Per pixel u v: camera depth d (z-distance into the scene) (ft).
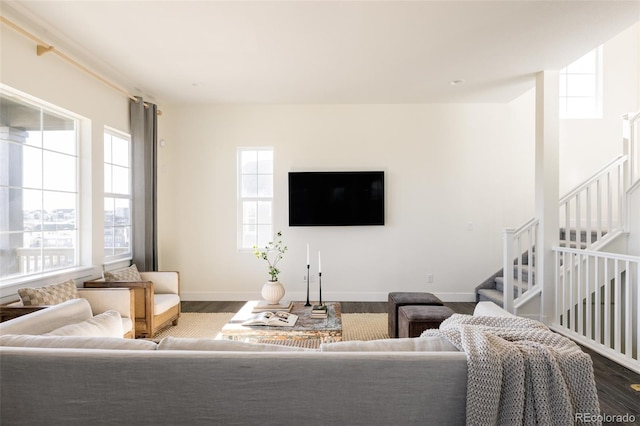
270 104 15.97
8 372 4.01
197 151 16.10
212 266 16.11
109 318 6.33
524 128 15.74
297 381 3.95
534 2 8.11
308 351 4.20
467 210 15.84
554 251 12.01
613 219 15.60
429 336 4.70
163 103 15.88
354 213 15.78
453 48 10.37
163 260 16.08
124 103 13.25
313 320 9.09
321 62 11.36
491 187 15.80
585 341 10.44
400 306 10.22
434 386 3.92
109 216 12.86
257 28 9.23
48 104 9.87
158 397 3.98
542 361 3.91
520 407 3.79
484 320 5.06
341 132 15.97
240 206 16.42
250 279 16.08
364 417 3.95
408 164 15.90
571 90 16.28
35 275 9.71
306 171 16.01
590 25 9.11
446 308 9.59
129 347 4.28
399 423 3.94
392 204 15.94
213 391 3.96
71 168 11.12
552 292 12.09
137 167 13.53
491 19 8.81
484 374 3.77
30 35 8.71
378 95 14.71
